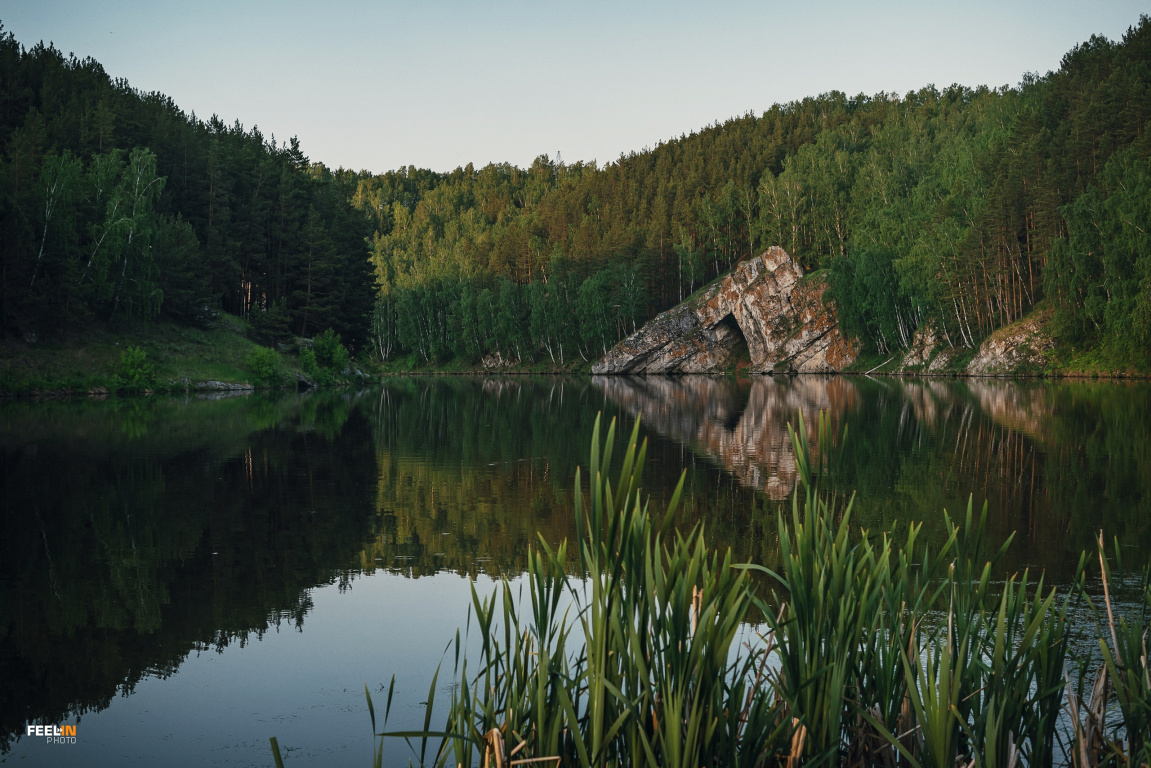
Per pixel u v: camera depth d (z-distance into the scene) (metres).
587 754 3.32
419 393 54.59
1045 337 63.91
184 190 69.12
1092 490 13.87
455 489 15.12
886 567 3.81
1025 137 73.00
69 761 5.00
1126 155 57.75
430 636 7.26
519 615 7.74
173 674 6.43
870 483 15.00
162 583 8.98
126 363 47.53
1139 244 51.62
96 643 7.12
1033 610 4.00
